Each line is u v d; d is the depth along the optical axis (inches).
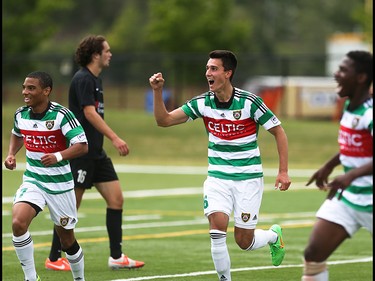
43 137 946.1
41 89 938.1
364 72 759.1
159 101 957.2
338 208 771.4
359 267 1157.7
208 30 4901.6
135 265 1141.7
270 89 4178.2
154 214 1743.4
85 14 7760.8
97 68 1122.7
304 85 4106.8
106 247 1322.6
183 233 1482.5
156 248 1320.1
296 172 2719.0
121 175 2578.7
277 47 7391.7
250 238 965.2
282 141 946.1
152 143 3309.5
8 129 3420.3
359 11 4379.9
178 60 4256.9
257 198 955.3
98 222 1609.3
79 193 1127.0
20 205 934.4
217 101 949.2
